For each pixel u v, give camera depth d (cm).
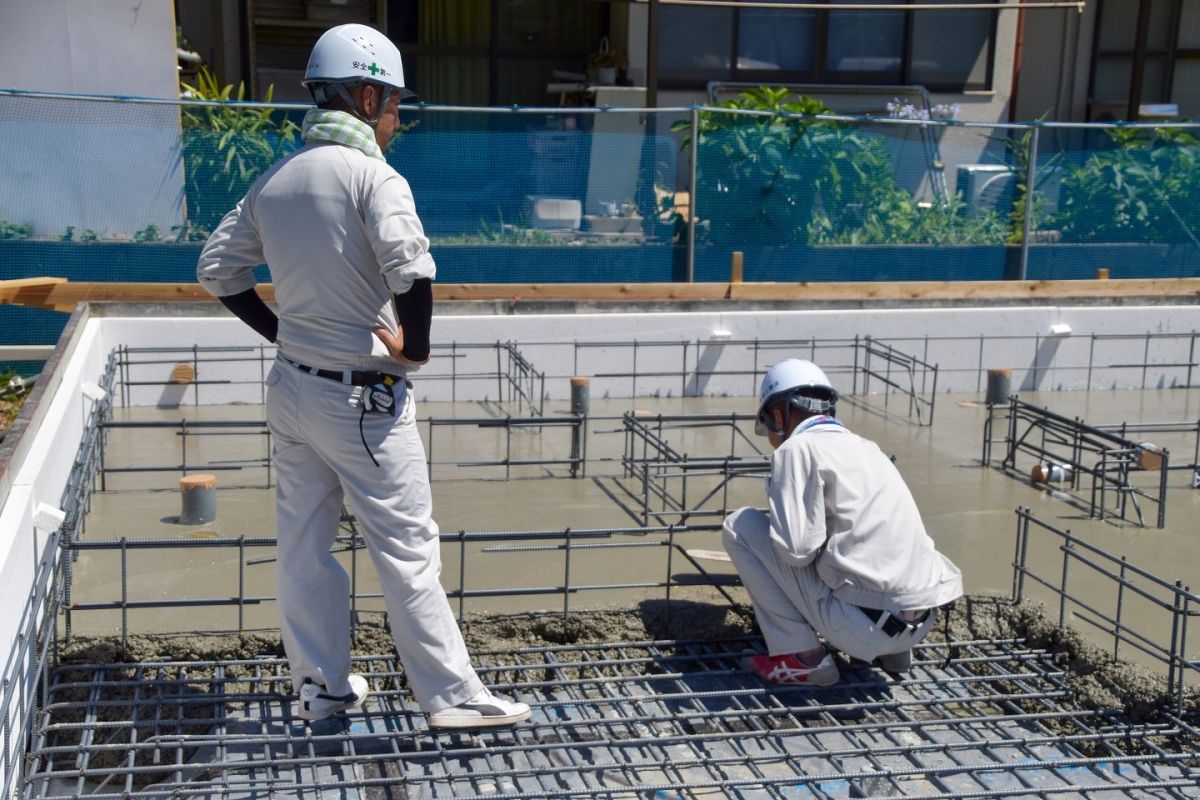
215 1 1256
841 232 966
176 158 837
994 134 1373
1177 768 383
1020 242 1000
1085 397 924
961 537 584
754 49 1363
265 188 343
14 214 813
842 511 393
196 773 361
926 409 869
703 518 605
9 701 326
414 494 356
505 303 873
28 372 811
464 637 450
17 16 903
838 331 905
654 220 927
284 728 382
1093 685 423
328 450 347
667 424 802
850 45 1382
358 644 437
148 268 841
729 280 952
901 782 372
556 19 1405
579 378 780
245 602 424
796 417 423
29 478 430
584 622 458
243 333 815
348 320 342
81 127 816
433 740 378
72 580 491
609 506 622
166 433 746
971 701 404
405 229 333
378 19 1337
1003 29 1398
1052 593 508
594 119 1124
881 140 962
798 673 412
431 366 845
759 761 360
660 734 393
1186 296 986
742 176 937
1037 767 361
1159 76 1499
